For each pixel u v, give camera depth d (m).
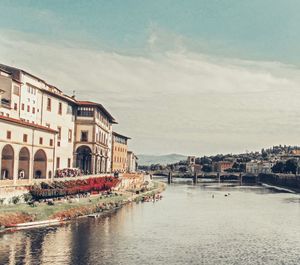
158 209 131.12
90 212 109.69
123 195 156.00
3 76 114.25
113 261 65.44
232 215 123.38
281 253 74.50
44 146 114.88
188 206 145.12
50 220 92.25
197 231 93.75
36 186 104.19
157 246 76.81
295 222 110.94
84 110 154.75
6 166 99.94
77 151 154.00
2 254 66.06
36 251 68.44
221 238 86.56
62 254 67.69
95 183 142.00
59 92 148.62
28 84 125.56
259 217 120.12
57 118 141.25
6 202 93.00
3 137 94.25
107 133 189.88
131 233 87.31
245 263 67.31
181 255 71.06
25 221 87.56
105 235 83.44
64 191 114.62
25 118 124.00
